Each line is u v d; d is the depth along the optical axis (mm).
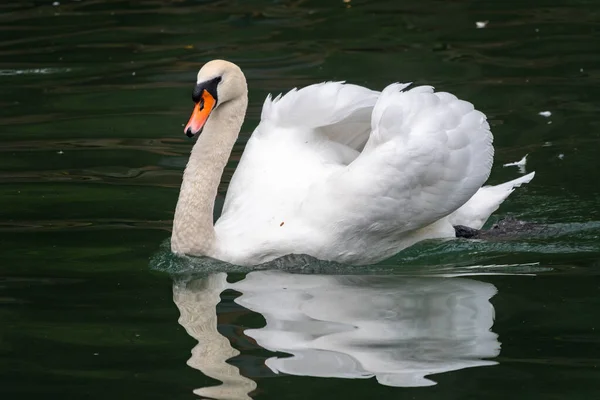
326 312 11367
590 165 15703
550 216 14281
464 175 13031
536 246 13406
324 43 21031
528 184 15219
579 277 12289
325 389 9625
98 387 9680
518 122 17266
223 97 12750
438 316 11227
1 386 9719
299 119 13773
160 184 15320
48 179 15461
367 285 12273
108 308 11461
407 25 22047
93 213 14305
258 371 9992
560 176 15414
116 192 15023
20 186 15195
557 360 10227
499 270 12672
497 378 9875
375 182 12695
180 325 11023
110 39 21625
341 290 12094
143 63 20219
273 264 12891
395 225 12961
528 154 16141
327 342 10547
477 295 11852
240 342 10617
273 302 11695
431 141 12828
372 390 9617
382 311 11414
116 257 12945
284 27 22094
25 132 17219
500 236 13766
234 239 12945
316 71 19453
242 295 11906
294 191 13305
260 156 13797
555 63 19734
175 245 12891
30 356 10336
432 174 12844
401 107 13008
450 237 13703
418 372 9984
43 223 13953
